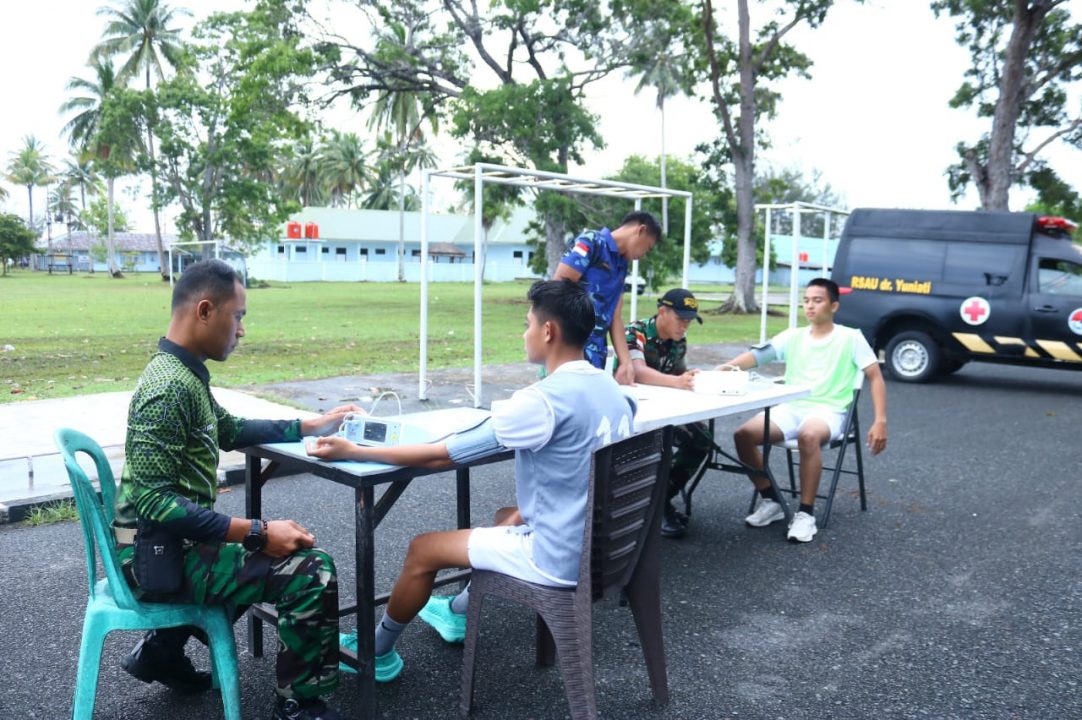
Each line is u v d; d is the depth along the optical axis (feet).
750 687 10.37
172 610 8.35
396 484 9.43
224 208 142.72
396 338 54.19
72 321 63.16
